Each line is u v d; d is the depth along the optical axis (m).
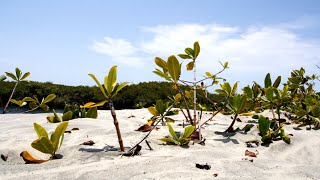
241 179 1.59
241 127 3.07
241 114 2.86
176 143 2.24
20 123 3.27
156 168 1.65
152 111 2.91
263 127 2.65
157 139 2.38
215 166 1.77
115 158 1.83
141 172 1.58
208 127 3.08
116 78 1.93
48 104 10.41
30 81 10.72
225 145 2.41
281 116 4.02
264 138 2.49
